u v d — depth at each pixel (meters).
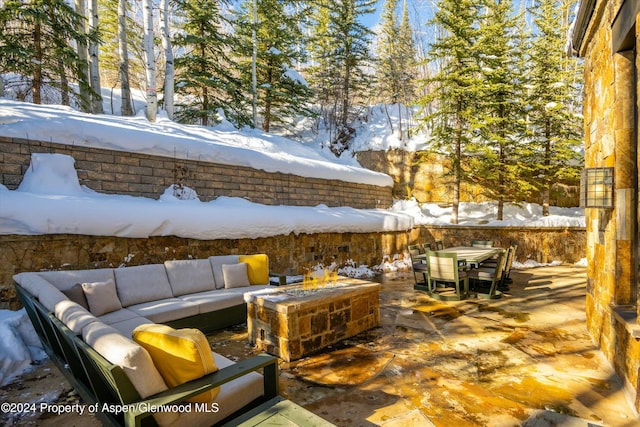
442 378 2.89
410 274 8.39
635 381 2.42
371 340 3.83
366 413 2.36
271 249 6.69
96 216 4.52
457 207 10.33
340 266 8.07
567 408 2.40
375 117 15.49
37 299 2.85
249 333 3.79
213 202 6.56
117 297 3.84
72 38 7.78
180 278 4.57
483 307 5.20
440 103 11.48
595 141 3.57
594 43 3.59
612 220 3.02
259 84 12.34
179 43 10.80
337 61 16.62
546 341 3.75
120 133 5.45
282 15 13.08
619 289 2.93
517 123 10.62
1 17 6.44
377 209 10.76
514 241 9.55
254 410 1.79
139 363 1.63
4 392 2.76
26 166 4.63
